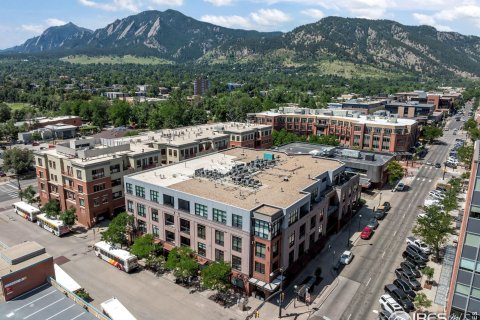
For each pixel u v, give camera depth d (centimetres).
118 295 7225
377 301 7044
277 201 7500
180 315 6656
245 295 7238
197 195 7675
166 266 7556
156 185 8219
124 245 9150
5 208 11800
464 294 5406
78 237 9756
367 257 8662
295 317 6594
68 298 6119
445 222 8338
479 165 4969
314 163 10588
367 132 18450
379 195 12912
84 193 10138
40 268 6381
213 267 6956
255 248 7006
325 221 9125
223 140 14325
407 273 7675
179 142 12812
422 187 13825
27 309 5809
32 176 15262
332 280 7725
